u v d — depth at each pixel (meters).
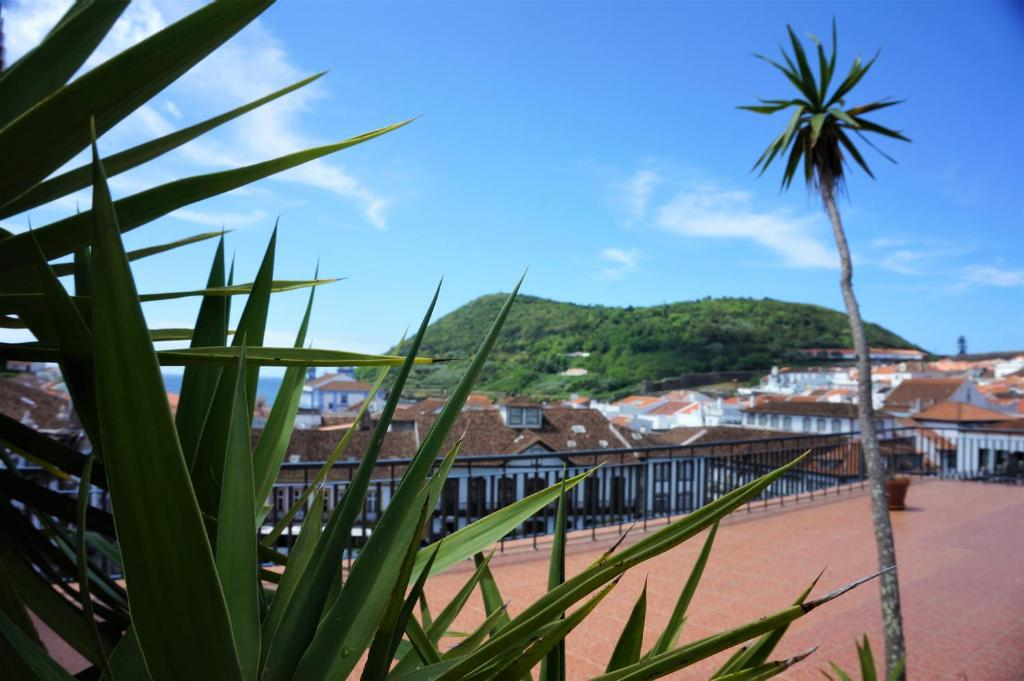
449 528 4.91
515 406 39.56
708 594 4.61
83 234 0.74
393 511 0.67
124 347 0.39
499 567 5.15
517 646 0.65
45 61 0.69
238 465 0.59
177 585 0.42
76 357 0.63
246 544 0.58
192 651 0.43
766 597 4.56
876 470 4.41
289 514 1.06
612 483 6.62
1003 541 6.48
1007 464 11.05
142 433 0.40
